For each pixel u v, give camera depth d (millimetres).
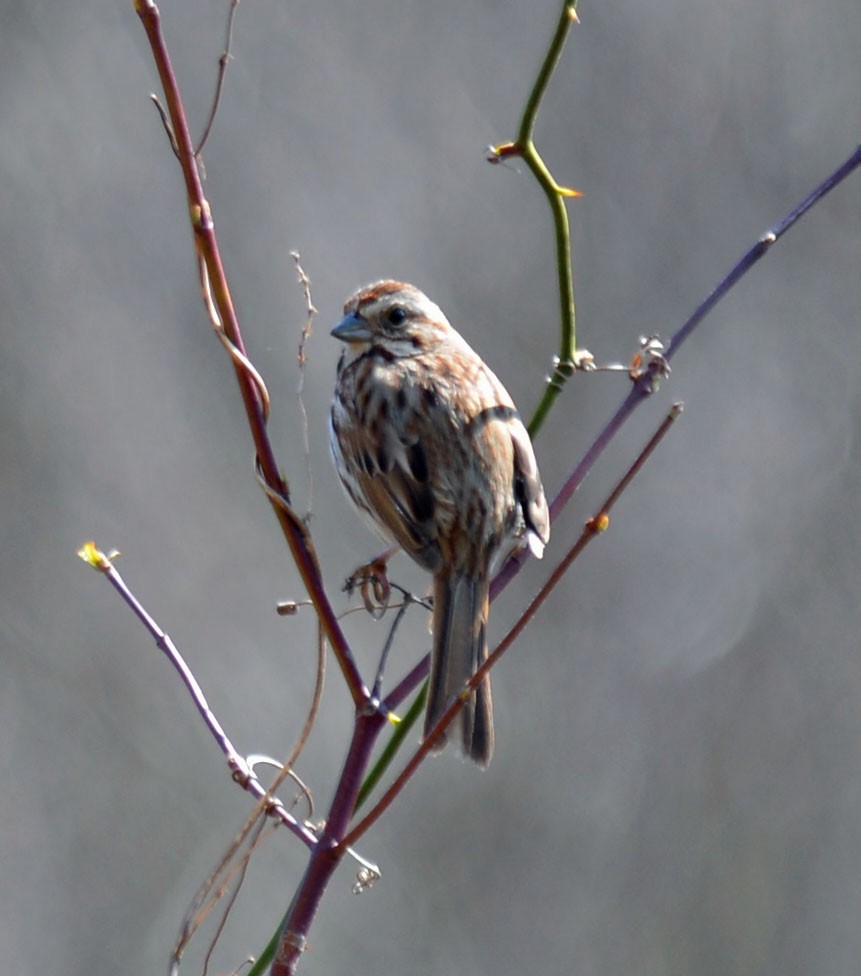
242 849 7613
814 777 15164
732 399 15555
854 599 15359
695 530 15570
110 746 15297
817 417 15531
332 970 14430
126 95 15812
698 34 15336
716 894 14953
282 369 15570
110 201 15828
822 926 14789
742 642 15445
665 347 6320
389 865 14938
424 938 14766
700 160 15336
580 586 15555
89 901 14938
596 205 15344
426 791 15188
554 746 15359
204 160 15602
